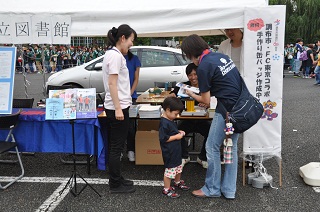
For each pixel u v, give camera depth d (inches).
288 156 195.3
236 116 122.0
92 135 157.9
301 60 645.3
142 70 314.7
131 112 154.9
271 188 149.9
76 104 137.2
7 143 155.9
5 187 149.4
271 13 139.3
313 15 1185.4
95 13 147.8
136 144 171.6
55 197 141.4
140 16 146.8
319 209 130.3
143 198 140.3
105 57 129.7
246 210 129.6
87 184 142.8
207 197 140.2
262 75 143.7
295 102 379.2
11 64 156.5
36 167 178.2
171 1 153.3
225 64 124.2
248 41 142.1
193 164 181.5
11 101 153.8
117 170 141.6
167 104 135.7
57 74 340.2
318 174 151.6
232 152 132.8
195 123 171.8
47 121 161.9
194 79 170.4
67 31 149.3
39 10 150.6
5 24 150.7
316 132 249.4
